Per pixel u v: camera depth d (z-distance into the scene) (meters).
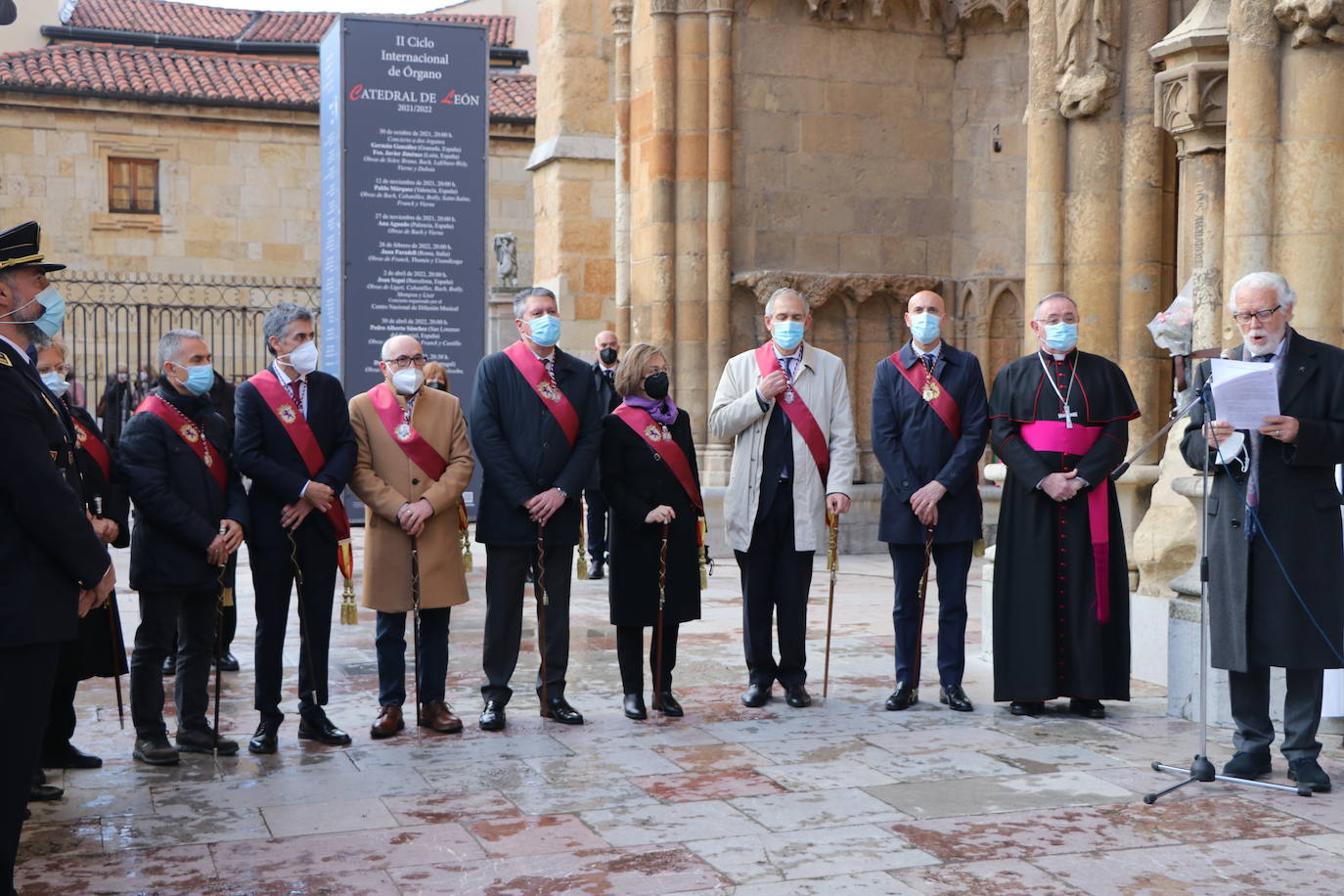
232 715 6.57
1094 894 4.03
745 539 6.64
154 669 5.62
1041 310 6.53
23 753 3.80
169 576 5.54
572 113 16.77
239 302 28.28
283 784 5.28
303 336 5.86
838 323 13.67
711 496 13.25
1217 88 7.60
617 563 6.39
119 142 27.47
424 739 6.00
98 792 5.16
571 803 4.97
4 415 3.72
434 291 12.98
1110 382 6.51
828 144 13.52
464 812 4.86
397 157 12.79
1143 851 4.42
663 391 6.43
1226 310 6.65
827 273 13.43
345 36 12.59
